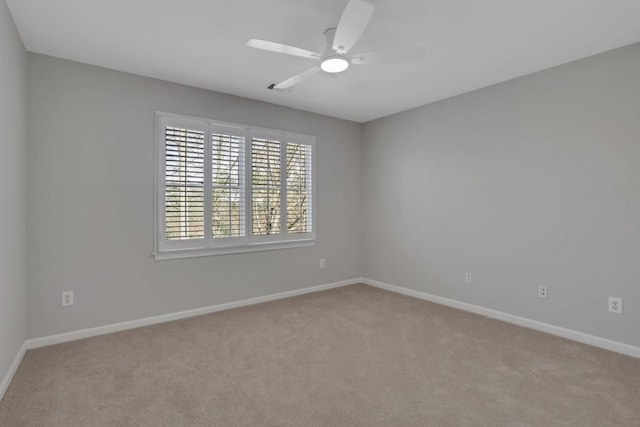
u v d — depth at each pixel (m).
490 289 3.52
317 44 2.62
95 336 2.97
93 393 2.07
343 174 4.80
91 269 2.98
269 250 4.08
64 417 1.84
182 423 1.79
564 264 2.98
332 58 2.27
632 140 2.61
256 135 3.96
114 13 2.20
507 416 1.85
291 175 4.29
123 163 3.12
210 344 2.80
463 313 3.63
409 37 2.49
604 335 2.75
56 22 2.30
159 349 2.71
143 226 3.22
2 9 2.00
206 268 3.61
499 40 2.54
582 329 2.88
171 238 3.39
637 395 2.05
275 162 4.14
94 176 2.99
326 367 2.42
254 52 2.74
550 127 3.05
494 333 3.06
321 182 4.57
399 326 3.23
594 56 2.79
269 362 2.49
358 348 2.74
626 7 2.12
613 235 2.71
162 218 3.34
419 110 4.20
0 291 2.01
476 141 3.62
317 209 4.53
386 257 4.66
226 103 3.71
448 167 3.89
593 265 2.81
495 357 2.58
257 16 2.23
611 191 2.71
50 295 2.80
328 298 4.20
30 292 2.72
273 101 4.00
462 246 3.77
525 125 3.21
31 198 2.72
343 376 2.29
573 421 1.81
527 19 2.26
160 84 3.30
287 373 2.33
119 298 3.11
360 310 3.72
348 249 4.88
